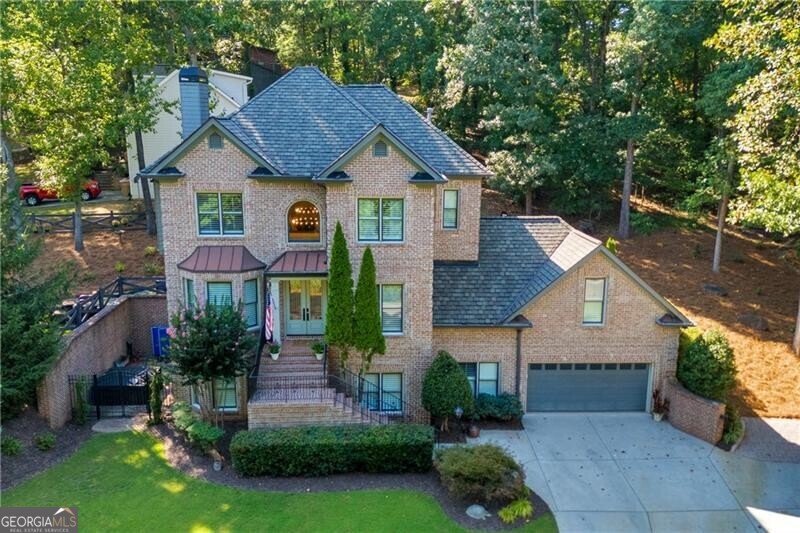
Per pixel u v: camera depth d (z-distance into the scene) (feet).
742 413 69.97
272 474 54.49
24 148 165.17
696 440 63.93
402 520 48.47
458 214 72.23
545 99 120.88
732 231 118.73
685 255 108.47
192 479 53.42
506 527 48.47
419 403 67.10
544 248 75.10
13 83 86.53
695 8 106.01
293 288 69.67
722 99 86.94
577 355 68.33
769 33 64.34
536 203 132.36
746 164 86.22
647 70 107.86
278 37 162.30
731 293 95.20
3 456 53.06
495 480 50.11
